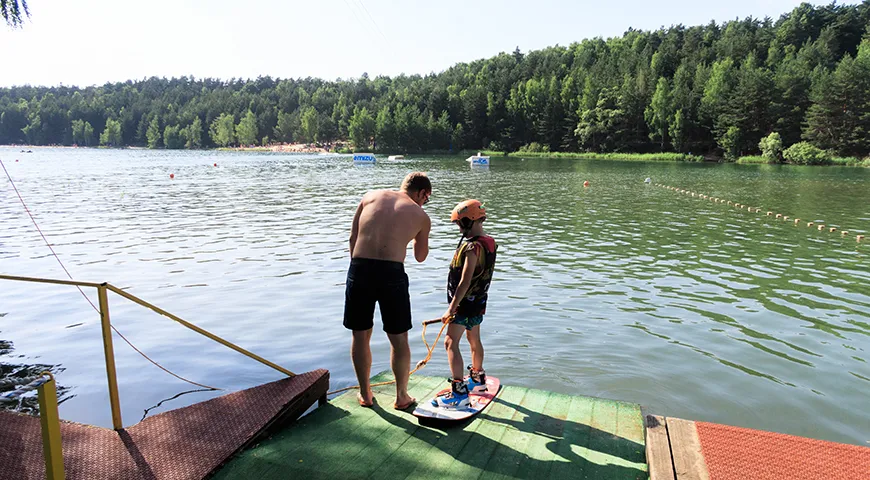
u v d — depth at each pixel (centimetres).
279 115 15675
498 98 11188
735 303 879
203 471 332
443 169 5291
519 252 1298
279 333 734
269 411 399
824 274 1099
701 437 362
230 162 6719
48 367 618
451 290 429
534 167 5756
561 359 640
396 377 428
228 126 15638
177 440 365
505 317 795
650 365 623
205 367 621
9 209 2036
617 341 699
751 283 1014
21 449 348
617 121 9025
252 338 716
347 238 1463
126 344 691
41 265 1124
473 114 11362
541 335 720
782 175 4588
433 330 742
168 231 1561
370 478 331
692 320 789
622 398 543
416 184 440
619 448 372
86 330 743
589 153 9094
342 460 353
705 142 8462
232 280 1010
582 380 583
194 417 394
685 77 9350
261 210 2067
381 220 408
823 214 2117
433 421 402
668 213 2102
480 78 12912
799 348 682
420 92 12769
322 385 452
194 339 709
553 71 12169
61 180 3541
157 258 1198
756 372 607
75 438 365
